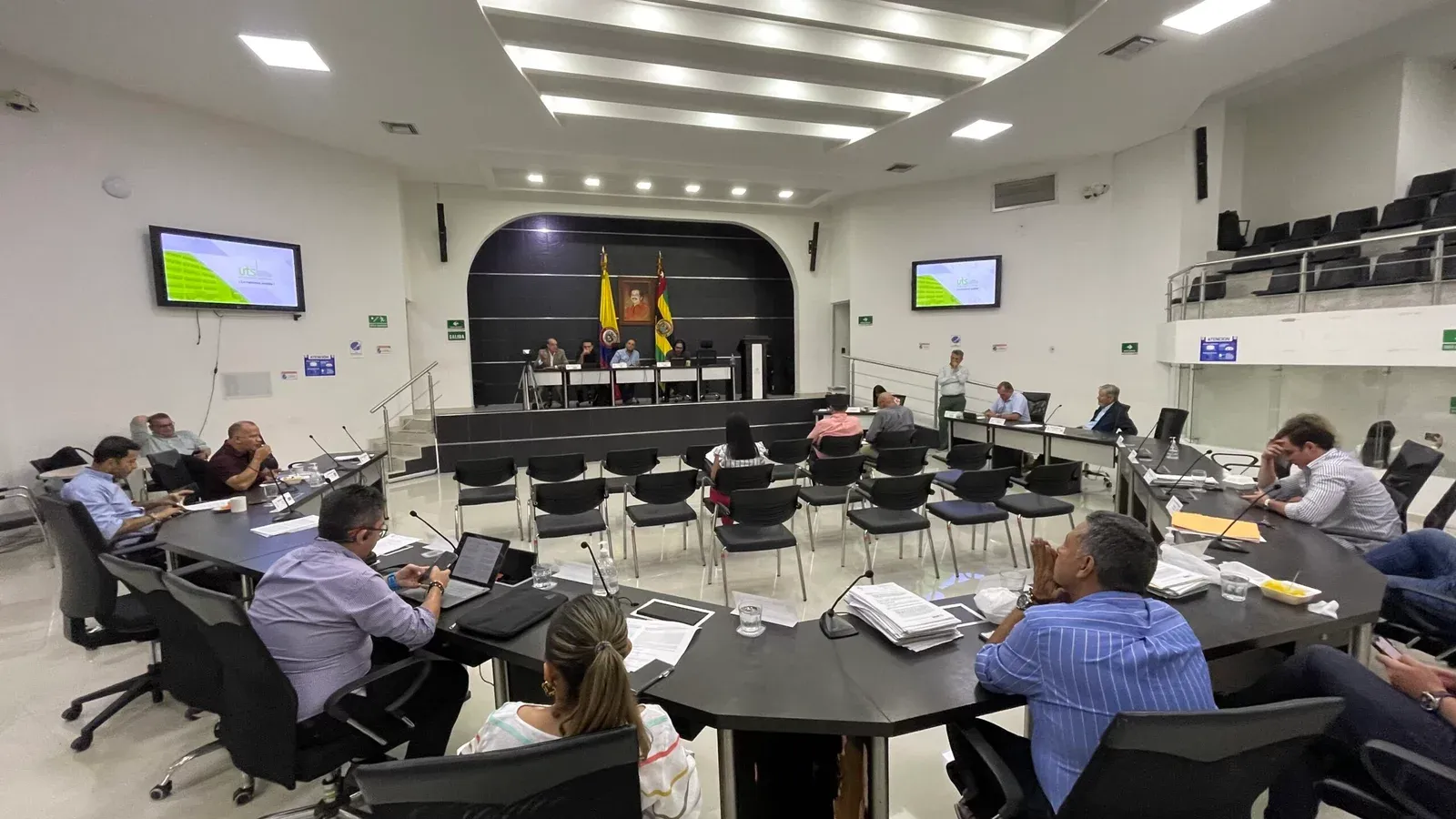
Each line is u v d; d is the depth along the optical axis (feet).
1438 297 15.19
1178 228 23.13
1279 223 25.04
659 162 24.68
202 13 12.84
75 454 15.51
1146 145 23.91
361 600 5.76
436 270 28.14
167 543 9.04
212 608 5.12
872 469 20.40
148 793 6.91
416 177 26.45
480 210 28.76
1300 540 8.39
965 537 16.06
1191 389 21.91
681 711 4.87
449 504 19.98
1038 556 5.71
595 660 3.74
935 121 20.70
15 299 15.17
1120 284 25.16
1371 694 5.20
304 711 5.68
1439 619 7.11
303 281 21.06
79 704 8.21
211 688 6.10
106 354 16.66
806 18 14.48
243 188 19.45
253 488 12.76
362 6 12.60
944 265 29.25
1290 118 24.59
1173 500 9.91
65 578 7.76
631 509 13.70
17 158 15.11
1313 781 5.39
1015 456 23.12
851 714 4.65
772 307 36.29
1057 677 4.35
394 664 5.77
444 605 6.66
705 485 15.06
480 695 8.75
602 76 17.12
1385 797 4.87
